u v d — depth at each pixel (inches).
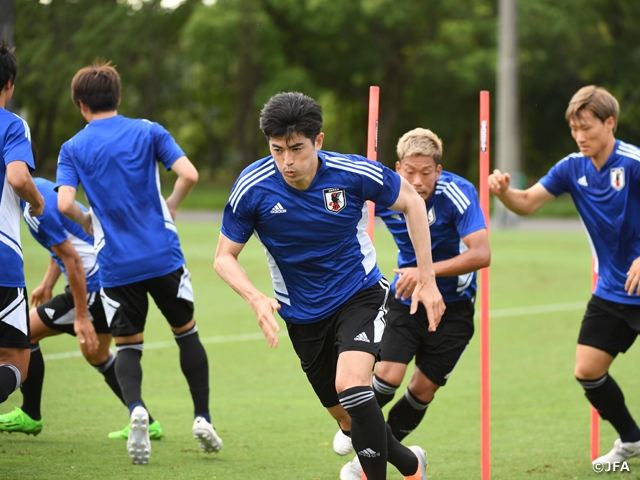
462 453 728.3
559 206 4680.1
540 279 1909.4
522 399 942.4
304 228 526.9
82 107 721.6
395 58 5196.9
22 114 2546.8
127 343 702.5
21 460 655.1
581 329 692.7
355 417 516.7
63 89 3147.1
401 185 540.7
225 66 4719.5
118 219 692.1
